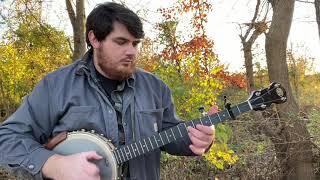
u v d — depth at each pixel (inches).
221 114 85.3
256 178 222.7
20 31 566.3
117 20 79.2
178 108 207.0
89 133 81.6
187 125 85.4
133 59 81.1
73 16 389.7
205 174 216.2
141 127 84.0
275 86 84.8
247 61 388.8
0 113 576.1
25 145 80.3
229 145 219.1
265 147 225.3
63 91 83.4
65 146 81.3
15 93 576.1
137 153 83.1
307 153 226.5
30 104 84.1
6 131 82.6
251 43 382.0
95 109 82.6
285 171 226.7
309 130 231.0
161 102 88.6
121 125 83.3
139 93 85.9
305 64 595.5
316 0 239.8
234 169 221.5
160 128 88.4
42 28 568.4
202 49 263.0
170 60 246.1
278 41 232.4
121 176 82.5
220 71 228.4
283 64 232.4
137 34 80.2
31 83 588.1
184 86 213.0
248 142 222.8
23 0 494.9
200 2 318.0
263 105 84.4
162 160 202.2
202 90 214.7
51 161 77.3
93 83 83.5
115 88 84.2
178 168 211.5
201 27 308.7
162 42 305.0
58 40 593.0
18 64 573.6
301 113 237.6
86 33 83.6
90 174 75.0
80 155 76.9
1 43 573.9
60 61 602.2
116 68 80.6
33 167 77.8
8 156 80.7
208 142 82.4
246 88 384.5
